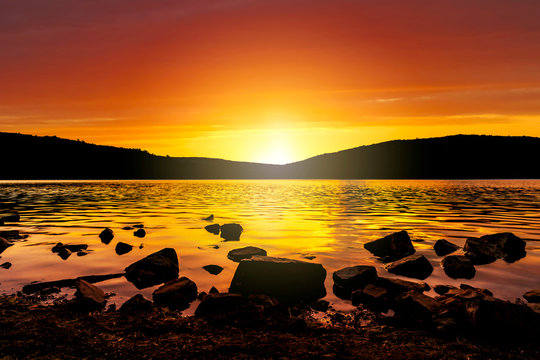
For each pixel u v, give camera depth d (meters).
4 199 35.09
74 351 4.65
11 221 18.25
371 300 6.86
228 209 25.48
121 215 21.41
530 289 7.84
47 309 6.30
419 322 5.69
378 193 47.75
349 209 25.23
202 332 5.35
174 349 4.73
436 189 59.97
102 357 4.48
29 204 29.25
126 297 7.20
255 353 4.63
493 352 4.71
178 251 11.45
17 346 4.77
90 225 16.91
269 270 7.64
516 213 22.31
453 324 5.41
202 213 22.73
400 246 11.15
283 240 13.30
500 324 5.14
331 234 14.55
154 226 16.83
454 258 9.63
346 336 5.26
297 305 6.85
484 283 8.31
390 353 4.66
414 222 18.11
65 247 11.49
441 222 18.09
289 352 4.67
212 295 6.55
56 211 23.67
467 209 24.94
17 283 8.05
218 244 12.58
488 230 15.58
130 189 60.91
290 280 7.54
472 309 5.44
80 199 35.66
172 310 6.45
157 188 66.06
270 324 5.63
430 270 9.32
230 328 5.51
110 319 5.84
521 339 5.05
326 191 54.12
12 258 10.31
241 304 6.40
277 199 36.25
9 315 5.95
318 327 5.60
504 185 79.62
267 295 7.32
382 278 7.74
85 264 9.73
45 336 5.11
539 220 18.88
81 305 6.41
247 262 7.80
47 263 9.80
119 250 11.37
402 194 45.03
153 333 5.29
